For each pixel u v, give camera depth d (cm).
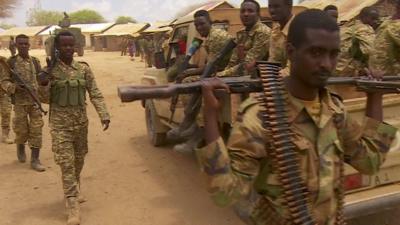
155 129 725
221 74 442
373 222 432
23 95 631
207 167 152
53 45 475
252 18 430
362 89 184
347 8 947
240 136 158
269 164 161
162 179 586
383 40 417
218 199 155
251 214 178
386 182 367
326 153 161
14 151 748
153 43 2730
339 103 175
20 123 645
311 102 163
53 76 462
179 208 490
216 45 473
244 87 161
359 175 357
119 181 585
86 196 537
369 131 182
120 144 772
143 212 483
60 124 466
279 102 158
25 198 537
